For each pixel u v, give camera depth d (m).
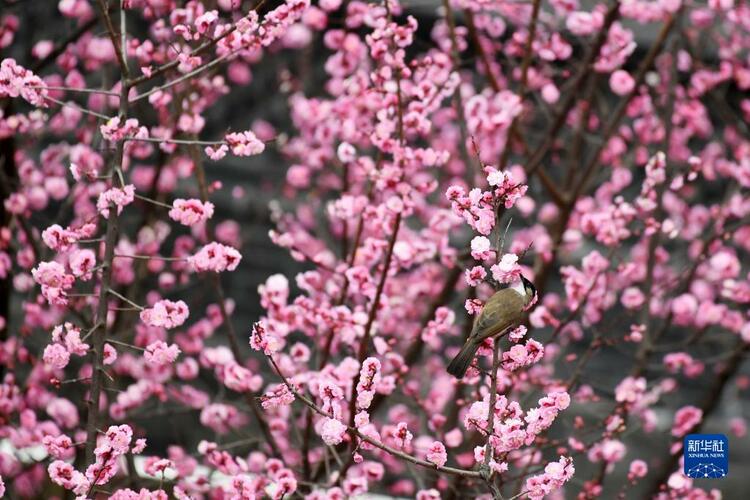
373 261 10.12
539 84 13.12
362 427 6.95
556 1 11.87
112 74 12.59
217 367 11.17
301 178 13.66
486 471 6.46
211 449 9.26
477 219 6.64
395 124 9.51
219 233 16.98
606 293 12.34
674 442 11.81
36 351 13.37
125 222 13.32
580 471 15.45
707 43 15.63
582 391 11.19
